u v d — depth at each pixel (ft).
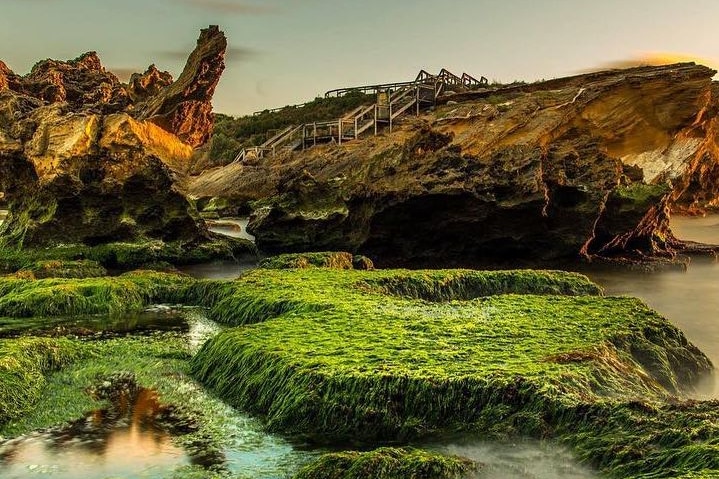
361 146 226.17
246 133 331.98
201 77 330.34
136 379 45.80
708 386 47.09
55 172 102.12
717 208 239.50
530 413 34.14
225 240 105.19
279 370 40.52
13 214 106.52
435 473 28.99
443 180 101.76
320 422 37.06
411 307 55.52
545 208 98.99
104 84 357.20
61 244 95.81
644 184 115.75
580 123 221.25
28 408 40.06
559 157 113.29
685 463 26.96
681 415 30.96
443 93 286.25
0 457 33.94
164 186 100.73
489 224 100.42
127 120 111.86
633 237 110.32
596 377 37.91
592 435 31.60
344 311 53.78
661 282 91.50
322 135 271.49
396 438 35.63
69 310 64.49
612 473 28.68
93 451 34.76
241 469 32.81
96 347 52.90
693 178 229.45
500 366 38.63
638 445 29.32
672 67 235.81
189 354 51.42
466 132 218.59
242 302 61.36
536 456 31.94
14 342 48.01
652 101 221.46
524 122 219.61
